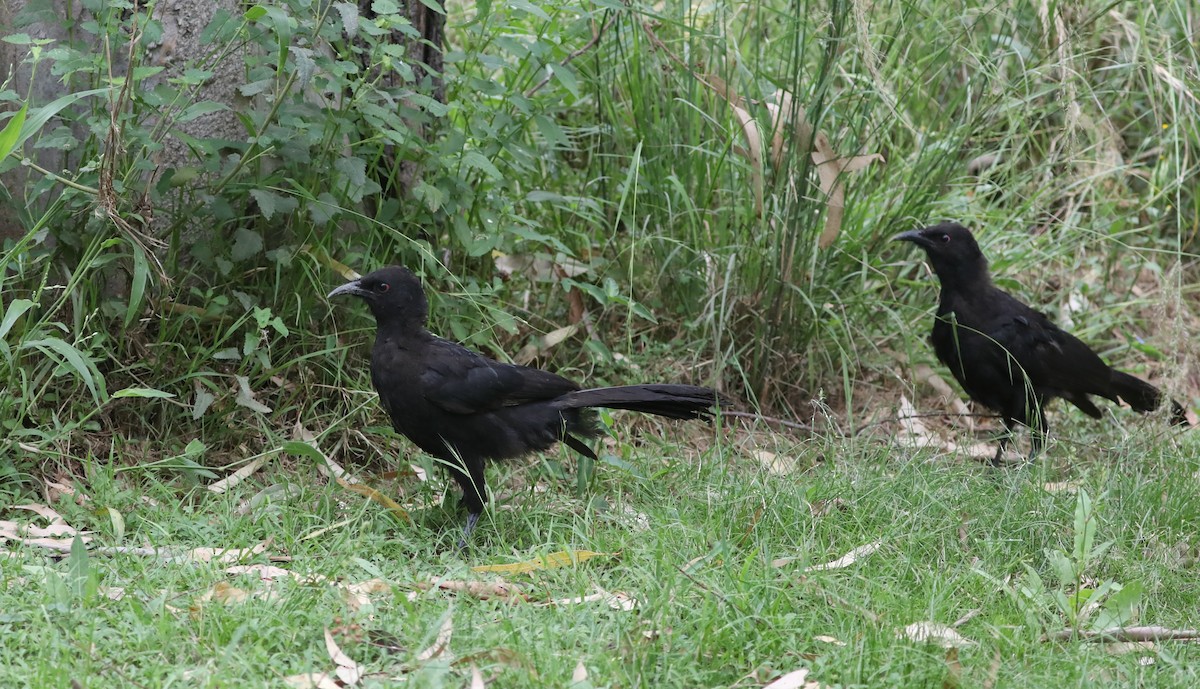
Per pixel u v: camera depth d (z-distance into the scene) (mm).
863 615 6836
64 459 8492
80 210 8578
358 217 9305
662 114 11453
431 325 10016
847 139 11375
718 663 6352
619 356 10883
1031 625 6930
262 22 8273
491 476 9156
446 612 6449
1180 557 8484
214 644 6129
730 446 9625
